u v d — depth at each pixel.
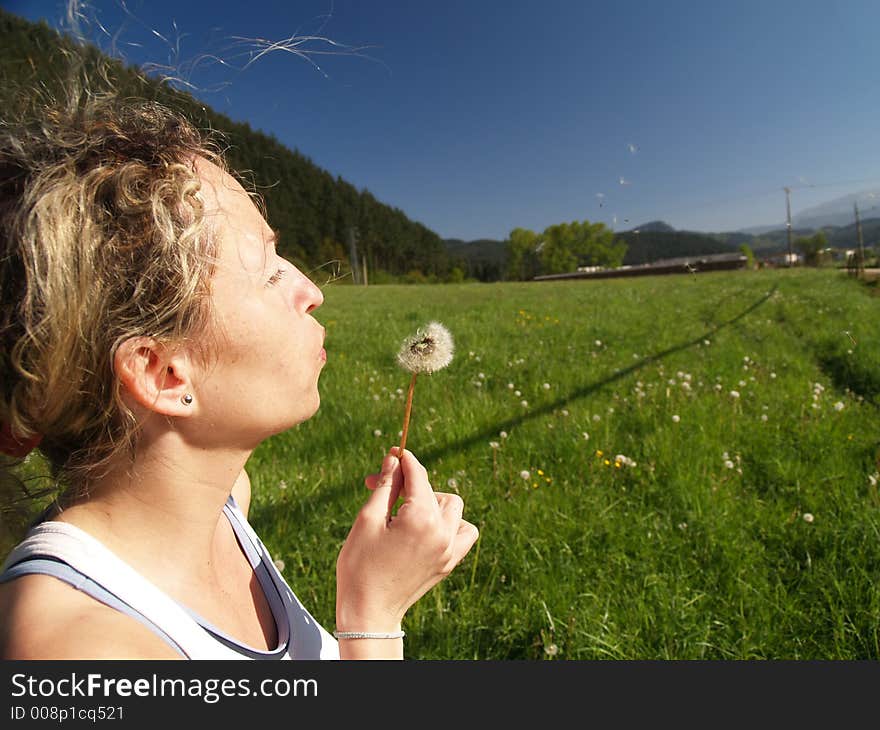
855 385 6.19
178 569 0.72
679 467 3.56
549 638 2.23
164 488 0.68
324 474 3.56
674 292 17.33
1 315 0.58
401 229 122.25
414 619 2.29
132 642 0.57
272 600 0.93
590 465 3.65
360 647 0.81
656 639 2.27
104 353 0.59
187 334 0.62
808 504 3.22
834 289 15.73
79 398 0.60
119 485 0.68
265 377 0.69
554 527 2.94
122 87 0.80
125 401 0.63
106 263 0.58
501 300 17.44
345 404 5.00
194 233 0.62
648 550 2.79
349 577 0.85
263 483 3.40
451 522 0.98
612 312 12.20
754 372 6.40
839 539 2.85
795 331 9.29
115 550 0.67
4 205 0.59
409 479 0.92
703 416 4.55
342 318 12.67
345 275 1.27
